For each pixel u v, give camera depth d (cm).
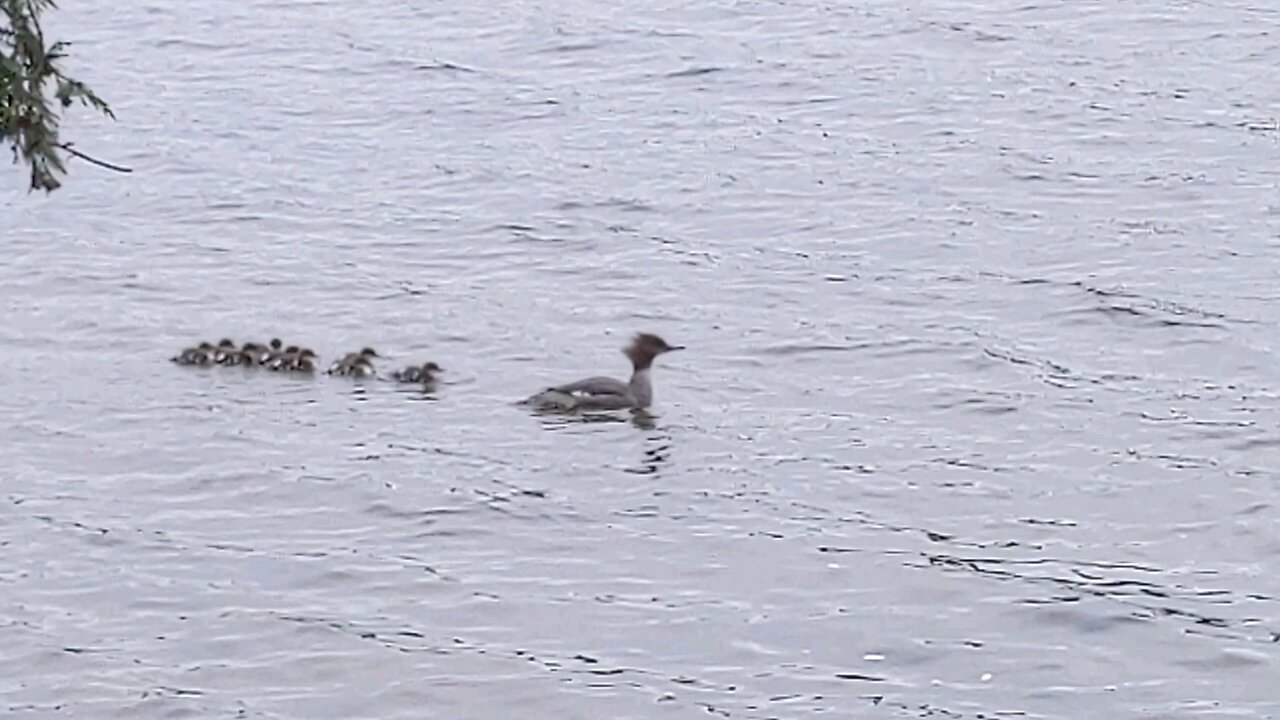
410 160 5028
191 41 6038
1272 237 4403
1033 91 5419
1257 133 5059
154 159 5050
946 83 5503
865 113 5297
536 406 3575
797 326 3969
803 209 4653
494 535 3123
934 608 2898
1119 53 5731
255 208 4712
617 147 5091
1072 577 2980
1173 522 3150
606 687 2706
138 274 4297
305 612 2902
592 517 3173
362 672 2752
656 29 6028
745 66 5678
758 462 3359
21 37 1914
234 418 3528
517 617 2886
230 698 2697
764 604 2917
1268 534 3103
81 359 3825
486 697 2692
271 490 3266
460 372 3750
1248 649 2781
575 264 4350
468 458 3372
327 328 4000
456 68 5728
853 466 3347
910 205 4656
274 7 6381
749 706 2659
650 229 4550
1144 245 4375
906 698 2678
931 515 3183
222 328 4000
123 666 2767
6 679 2736
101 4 6438
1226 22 6003
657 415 3541
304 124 5309
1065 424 3503
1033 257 4328
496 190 4809
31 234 4544
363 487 3266
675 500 3231
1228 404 3572
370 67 5759
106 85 5647
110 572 3016
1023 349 3844
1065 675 2731
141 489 3278
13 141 1928
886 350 3844
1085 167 4859
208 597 2944
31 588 2969
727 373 3747
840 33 5950
